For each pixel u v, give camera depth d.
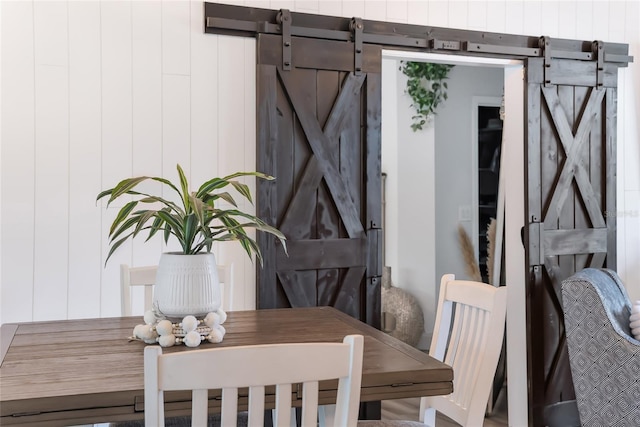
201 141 3.32
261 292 3.33
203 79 3.32
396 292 5.62
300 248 3.41
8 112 3.00
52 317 3.07
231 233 2.38
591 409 3.21
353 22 3.51
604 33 4.21
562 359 4.01
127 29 3.18
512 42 3.92
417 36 3.68
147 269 2.83
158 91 3.24
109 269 3.17
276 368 1.42
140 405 1.65
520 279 4.06
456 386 2.39
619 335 3.06
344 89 3.49
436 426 3.89
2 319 3.00
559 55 4.00
